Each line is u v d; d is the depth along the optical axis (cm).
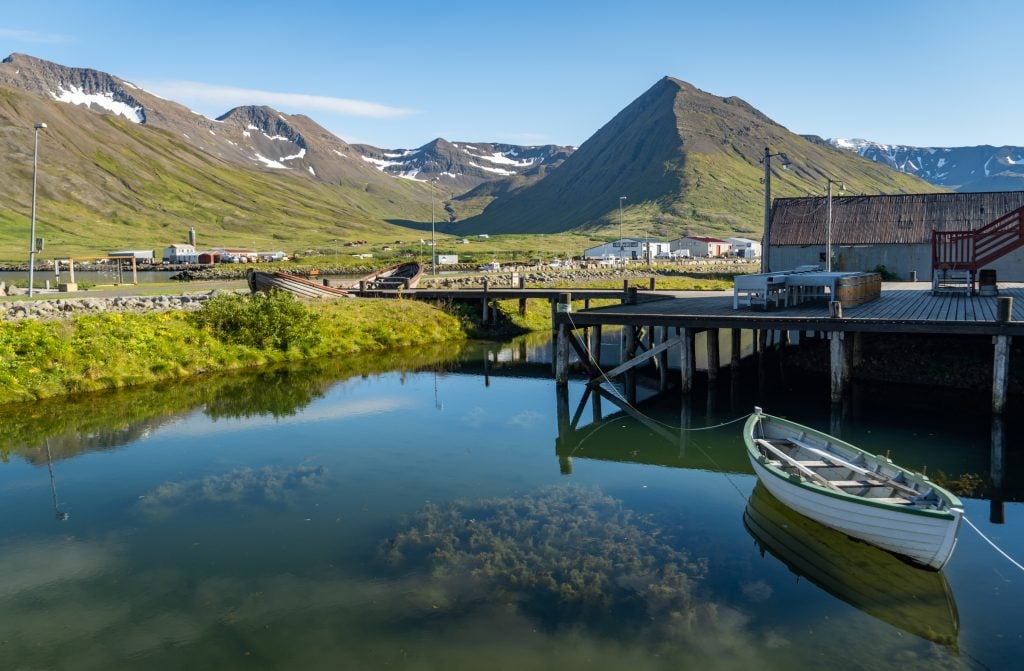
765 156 5197
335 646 1135
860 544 1421
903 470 1483
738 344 3262
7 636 1182
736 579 1337
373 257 16238
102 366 3100
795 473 1711
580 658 1095
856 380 2941
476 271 9912
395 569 1380
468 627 1178
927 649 1117
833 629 1176
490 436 2362
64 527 1612
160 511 1694
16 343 2975
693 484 1862
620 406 2816
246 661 1106
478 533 1534
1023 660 1085
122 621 1224
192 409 2727
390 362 3822
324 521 1620
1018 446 2072
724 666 1073
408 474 1945
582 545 1469
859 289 3105
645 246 14588
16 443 2277
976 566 1385
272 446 2231
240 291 5216
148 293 5078
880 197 6178
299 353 3850
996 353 2312
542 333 5031
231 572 1385
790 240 5988
